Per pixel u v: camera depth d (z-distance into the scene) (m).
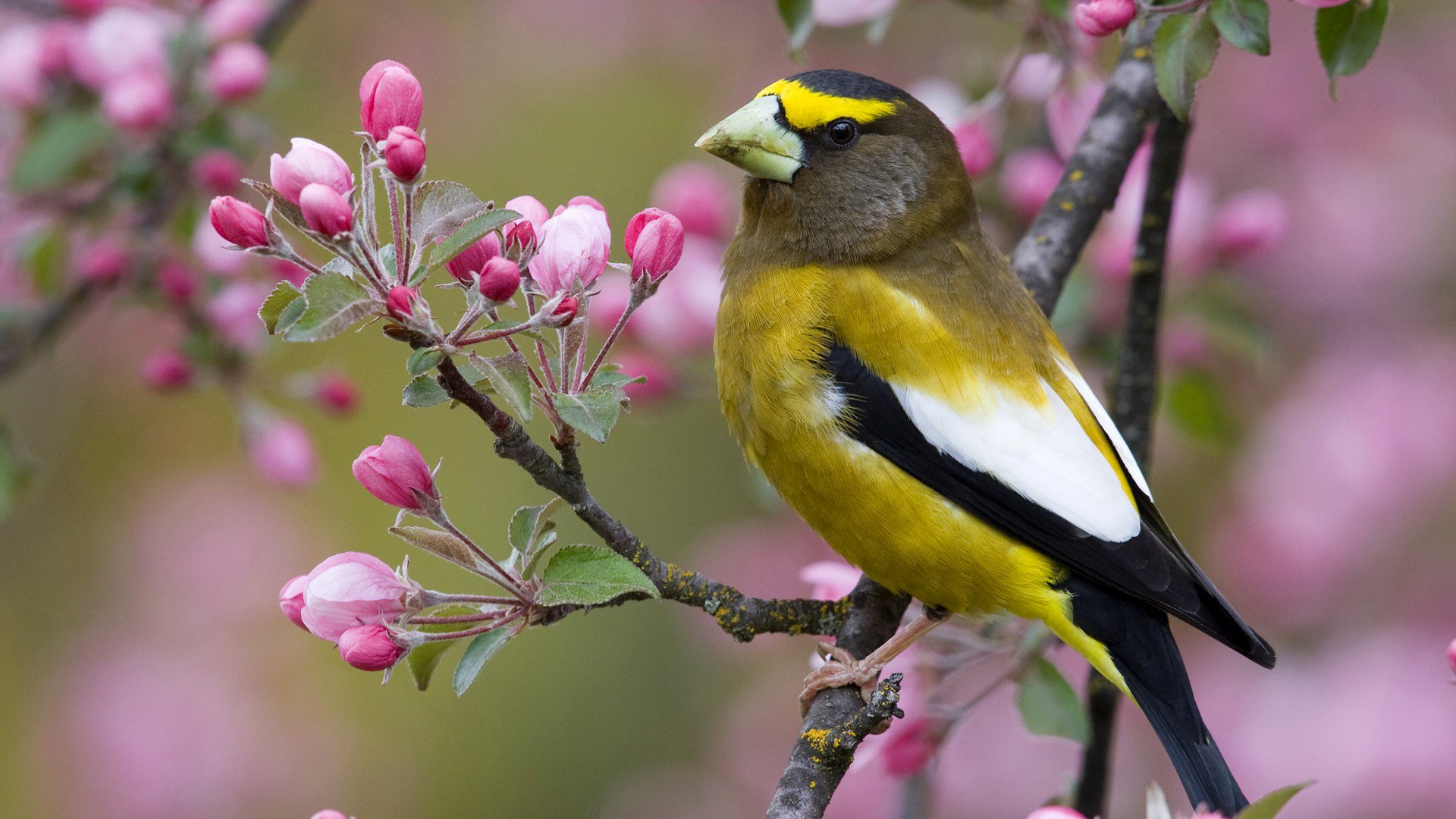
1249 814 4.78
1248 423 13.94
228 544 14.08
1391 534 13.41
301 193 4.84
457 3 15.09
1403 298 14.42
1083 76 9.62
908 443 7.44
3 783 13.52
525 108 15.48
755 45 15.59
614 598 6.34
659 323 9.73
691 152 15.30
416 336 5.05
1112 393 9.12
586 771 13.84
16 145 10.12
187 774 13.48
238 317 9.98
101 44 9.56
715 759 13.57
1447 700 12.64
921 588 7.60
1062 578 7.42
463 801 13.84
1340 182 14.54
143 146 9.66
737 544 13.48
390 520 14.50
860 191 7.94
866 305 7.66
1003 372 7.62
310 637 14.02
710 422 14.71
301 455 10.26
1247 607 13.47
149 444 14.38
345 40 14.90
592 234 5.52
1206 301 10.37
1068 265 8.39
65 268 10.15
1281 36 14.71
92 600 13.98
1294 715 12.73
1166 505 13.89
